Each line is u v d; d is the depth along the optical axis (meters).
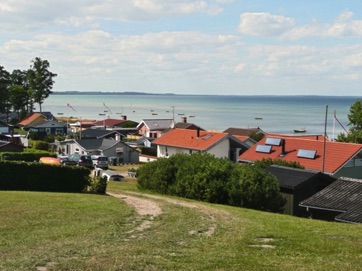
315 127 142.88
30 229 15.37
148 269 10.60
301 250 13.31
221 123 159.00
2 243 13.23
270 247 13.70
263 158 43.31
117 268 10.56
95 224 16.59
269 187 27.55
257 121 169.62
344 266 11.45
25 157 57.50
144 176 32.62
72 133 99.12
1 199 21.50
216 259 11.72
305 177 30.03
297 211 29.52
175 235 15.07
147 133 101.38
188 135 62.78
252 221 18.78
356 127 72.81
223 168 28.81
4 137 78.19
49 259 11.26
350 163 43.09
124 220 17.81
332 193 24.81
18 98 122.62
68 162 54.69
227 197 27.56
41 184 28.28
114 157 66.94
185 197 29.06
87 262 10.99
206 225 17.25
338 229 17.19
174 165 31.25
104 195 27.16
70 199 22.98
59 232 14.96
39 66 124.38
